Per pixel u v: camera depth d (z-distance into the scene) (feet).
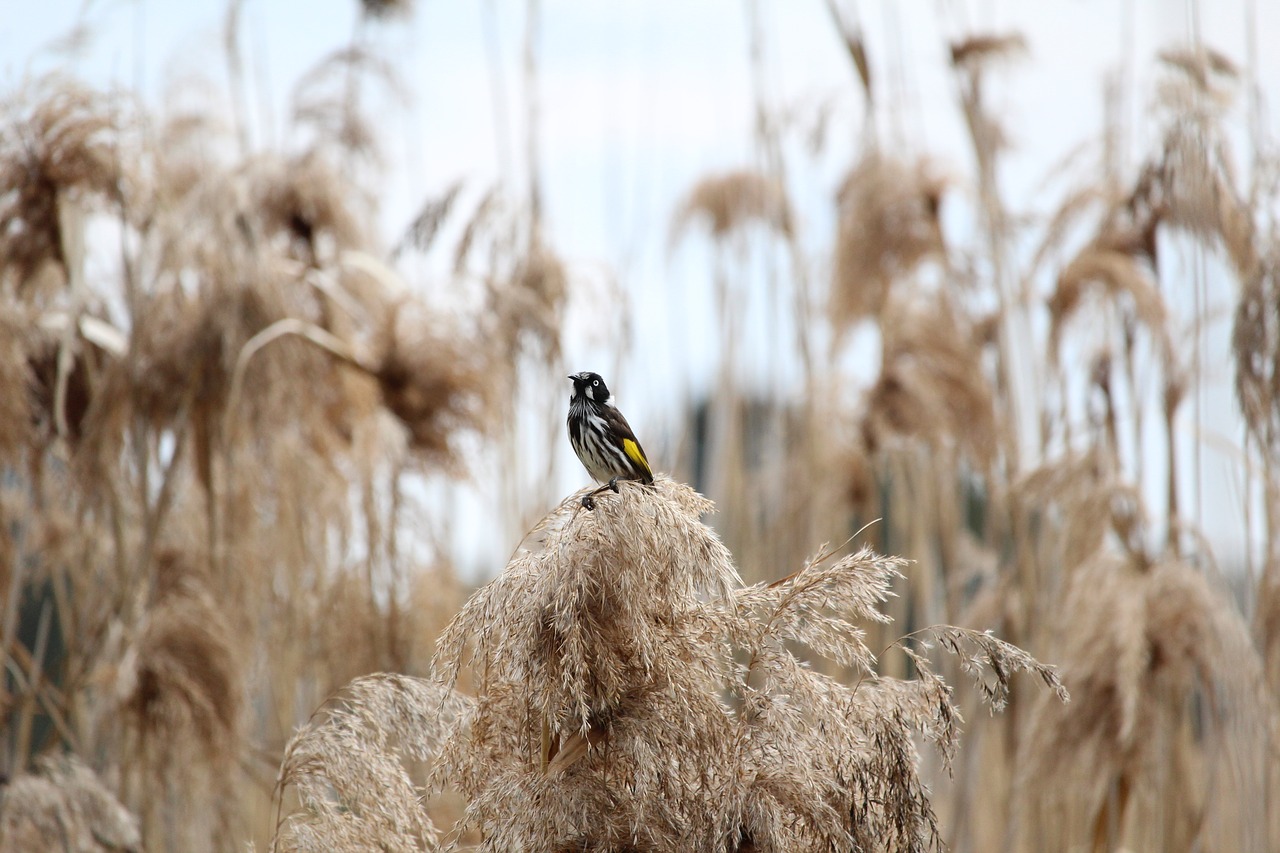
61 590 38.86
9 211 36.76
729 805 18.31
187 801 36.01
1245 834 35.94
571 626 18.31
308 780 22.65
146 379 38.32
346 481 41.19
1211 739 36.63
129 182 39.04
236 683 35.55
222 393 39.01
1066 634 37.60
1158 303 40.73
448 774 20.25
